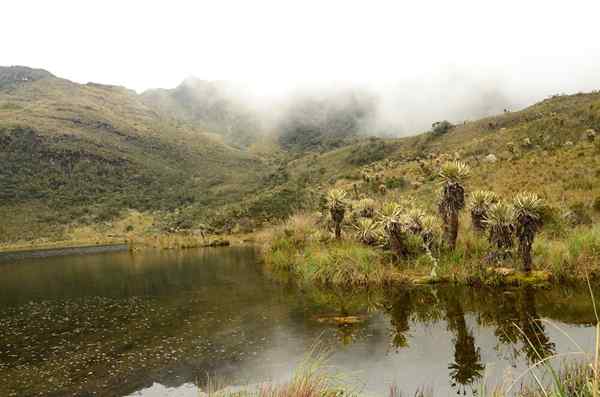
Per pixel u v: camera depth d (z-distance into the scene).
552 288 15.38
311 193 81.50
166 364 10.93
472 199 21.20
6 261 53.47
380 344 11.17
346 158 153.38
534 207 16.61
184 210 125.81
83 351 12.61
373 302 15.95
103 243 92.50
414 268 19.75
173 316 16.42
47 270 38.66
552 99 115.19
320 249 24.86
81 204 130.25
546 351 9.52
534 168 43.50
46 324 16.58
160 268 34.00
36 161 149.75
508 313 12.86
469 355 9.84
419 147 125.38
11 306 21.02
